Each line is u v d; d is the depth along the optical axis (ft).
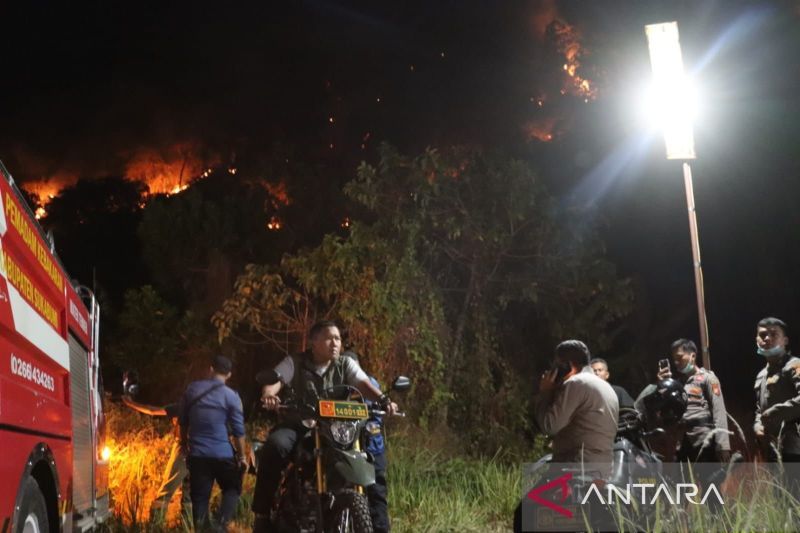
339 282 46.88
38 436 15.69
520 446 46.93
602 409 21.31
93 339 23.80
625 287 49.85
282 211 71.00
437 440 44.78
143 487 31.83
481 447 47.11
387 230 48.24
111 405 53.88
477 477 35.22
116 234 86.22
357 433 21.01
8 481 13.26
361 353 47.11
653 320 62.80
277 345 51.16
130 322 59.00
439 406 46.29
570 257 48.80
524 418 48.06
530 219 48.26
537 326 53.06
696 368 28.94
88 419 22.48
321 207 71.15
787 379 26.05
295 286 56.24
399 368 46.26
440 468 38.65
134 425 51.47
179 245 63.16
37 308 16.25
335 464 20.45
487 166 48.78
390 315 45.57
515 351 51.85
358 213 62.23
